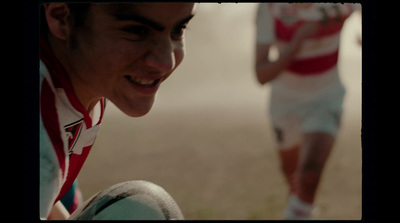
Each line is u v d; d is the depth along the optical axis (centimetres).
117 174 511
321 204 362
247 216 342
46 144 107
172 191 432
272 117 291
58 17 113
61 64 117
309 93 275
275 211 354
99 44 111
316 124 271
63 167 112
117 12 108
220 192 421
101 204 123
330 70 279
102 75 114
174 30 118
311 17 276
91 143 145
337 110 275
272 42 282
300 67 277
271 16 279
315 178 263
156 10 108
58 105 115
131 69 113
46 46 116
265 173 490
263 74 281
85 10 110
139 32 110
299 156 290
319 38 272
